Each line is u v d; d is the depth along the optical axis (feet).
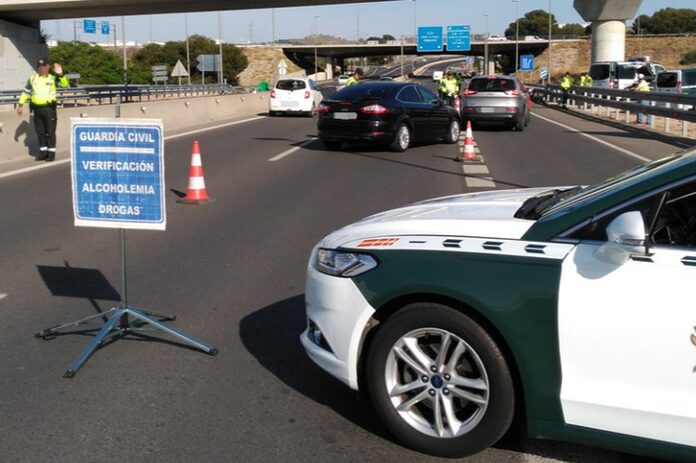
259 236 28.17
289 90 97.81
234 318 19.08
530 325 10.96
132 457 12.24
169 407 14.07
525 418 11.40
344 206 34.09
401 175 43.80
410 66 521.65
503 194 15.42
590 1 151.64
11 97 87.61
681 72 105.91
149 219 16.87
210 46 331.77
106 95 99.66
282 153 55.01
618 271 10.53
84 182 17.03
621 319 10.48
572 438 11.07
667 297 10.27
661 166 11.63
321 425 13.35
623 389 10.61
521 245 11.30
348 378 12.61
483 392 11.59
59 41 270.67
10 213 32.60
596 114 100.27
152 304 20.18
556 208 11.99
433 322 11.70
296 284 21.94
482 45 320.50
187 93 156.56
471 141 50.93
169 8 144.25
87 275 23.00
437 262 11.64
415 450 12.31
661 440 10.48
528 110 81.20
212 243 27.12
